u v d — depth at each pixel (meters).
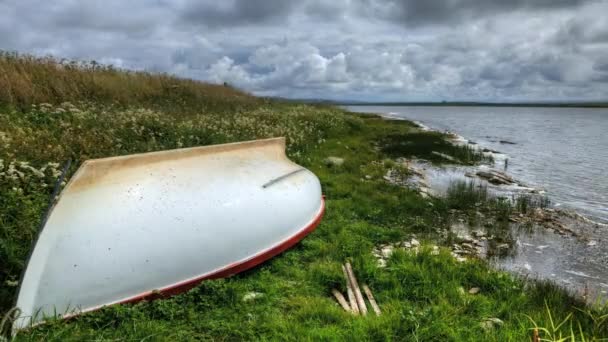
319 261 4.87
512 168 14.03
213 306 3.63
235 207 4.23
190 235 3.79
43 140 6.69
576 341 3.34
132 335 3.08
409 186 9.63
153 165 3.96
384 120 37.62
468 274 4.75
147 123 9.32
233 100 18.78
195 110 13.97
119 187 3.62
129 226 3.50
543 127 40.06
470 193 9.13
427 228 6.80
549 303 4.20
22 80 9.73
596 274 5.41
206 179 4.24
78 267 3.25
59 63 12.22
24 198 4.54
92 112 9.51
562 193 10.23
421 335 3.31
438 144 18.39
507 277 4.74
